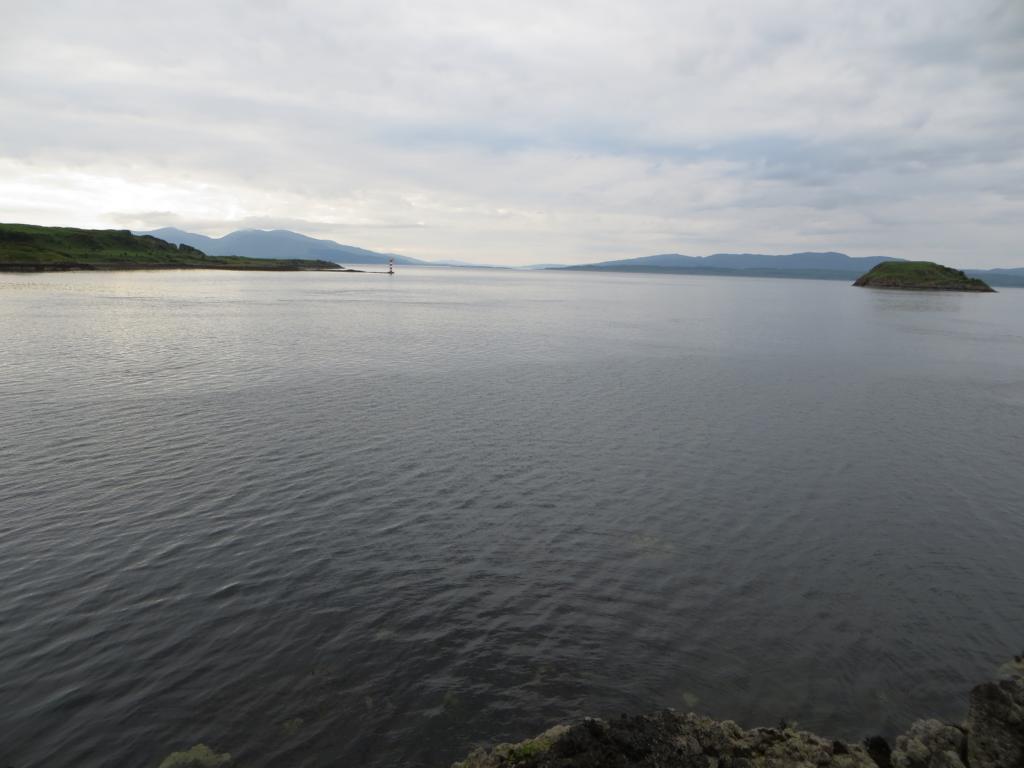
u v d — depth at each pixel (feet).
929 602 52.08
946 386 148.36
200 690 38.11
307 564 53.93
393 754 33.88
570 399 121.70
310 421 98.17
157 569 52.01
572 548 59.26
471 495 71.15
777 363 176.24
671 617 48.26
